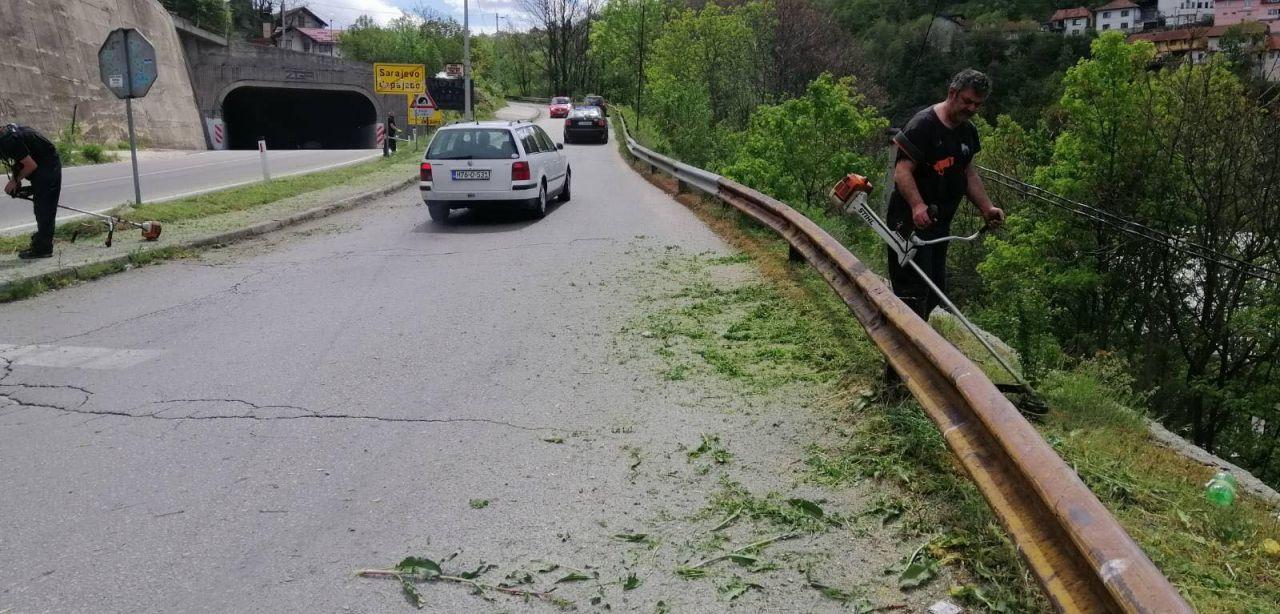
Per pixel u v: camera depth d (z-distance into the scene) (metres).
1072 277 22.06
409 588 3.15
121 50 13.31
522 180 13.18
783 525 3.57
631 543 3.47
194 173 23.66
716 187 14.05
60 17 39.88
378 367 5.95
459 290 8.50
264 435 4.70
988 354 5.71
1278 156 19.25
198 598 3.12
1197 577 3.04
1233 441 20.66
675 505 3.79
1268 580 3.07
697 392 5.25
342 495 3.95
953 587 3.03
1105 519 2.33
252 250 11.16
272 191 16.94
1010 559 3.13
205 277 9.29
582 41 101.12
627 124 51.12
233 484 4.07
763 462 4.20
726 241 11.02
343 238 12.20
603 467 4.21
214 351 6.39
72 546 3.50
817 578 3.16
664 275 8.94
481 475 4.14
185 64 57.97
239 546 3.49
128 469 4.26
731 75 58.12
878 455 4.13
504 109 79.38
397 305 7.88
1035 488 2.64
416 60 96.44
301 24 119.25
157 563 3.36
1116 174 22.72
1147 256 22.58
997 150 30.30
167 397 5.34
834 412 4.76
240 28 102.69
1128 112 22.11
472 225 13.41
